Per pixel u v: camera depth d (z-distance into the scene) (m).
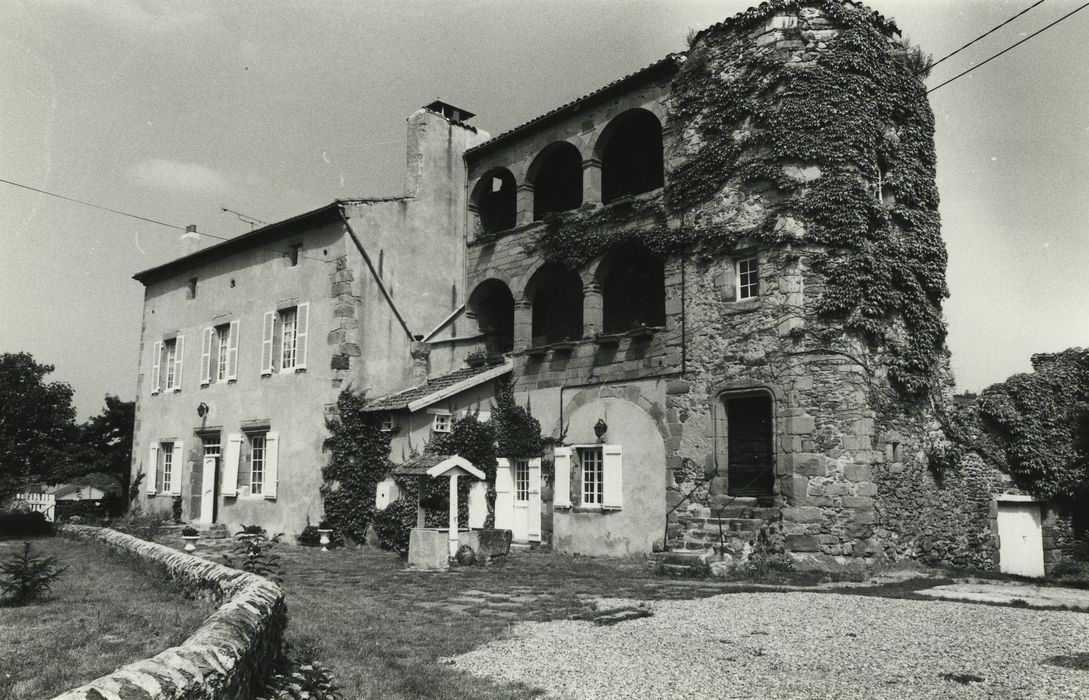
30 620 8.22
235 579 8.55
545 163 21.53
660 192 17.02
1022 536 16.25
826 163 14.81
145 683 3.83
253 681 5.41
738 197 15.59
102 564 13.63
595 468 17.42
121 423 30.17
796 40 15.35
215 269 24.05
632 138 19.94
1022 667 6.63
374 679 6.38
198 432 23.30
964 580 13.19
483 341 21.58
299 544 18.97
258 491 21.17
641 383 16.72
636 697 6.01
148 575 11.71
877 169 15.46
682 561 13.60
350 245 19.55
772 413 14.48
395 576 13.08
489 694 6.02
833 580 12.80
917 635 7.91
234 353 22.55
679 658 7.14
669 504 15.78
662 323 18.72
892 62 16.11
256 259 22.42
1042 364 17.84
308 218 20.34
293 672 5.88
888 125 15.86
